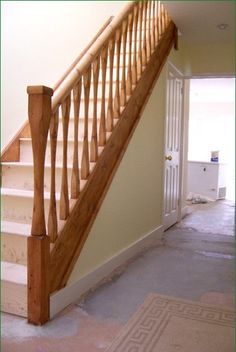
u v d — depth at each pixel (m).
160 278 2.60
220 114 8.91
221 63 4.19
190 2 3.01
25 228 2.30
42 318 1.87
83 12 3.97
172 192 4.40
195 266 2.89
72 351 1.64
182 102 4.59
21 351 1.63
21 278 2.00
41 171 1.84
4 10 3.90
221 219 4.93
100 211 2.50
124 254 2.95
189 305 2.14
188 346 1.69
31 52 3.96
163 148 3.88
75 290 2.20
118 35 2.63
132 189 3.08
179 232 4.10
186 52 4.32
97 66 2.32
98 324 1.89
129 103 2.88
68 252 2.10
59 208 2.19
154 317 1.98
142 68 3.17
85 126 2.26
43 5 3.98
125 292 2.32
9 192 2.54
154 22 3.39
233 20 3.41
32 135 1.80
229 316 2.00
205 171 6.83
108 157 2.56
